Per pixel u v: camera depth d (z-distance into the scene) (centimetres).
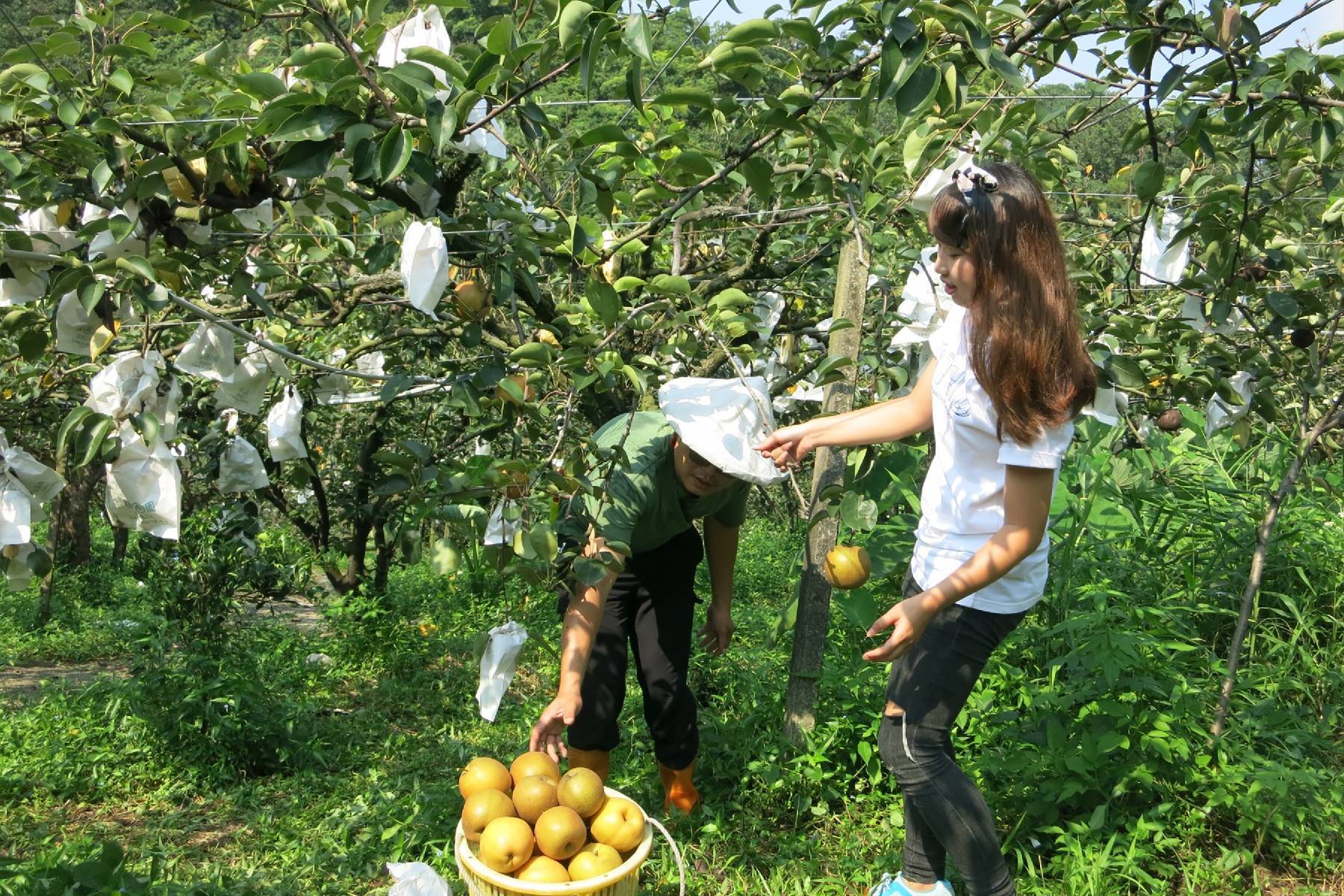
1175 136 350
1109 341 371
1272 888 322
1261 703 400
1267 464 577
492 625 761
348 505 832
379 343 507
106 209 278
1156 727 345
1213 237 364
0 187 278
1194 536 518
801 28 276
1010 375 235
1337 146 338
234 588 595
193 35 292
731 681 495
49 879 270
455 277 336
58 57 282
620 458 290
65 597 1160
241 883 348
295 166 257
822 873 333
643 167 340
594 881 246
